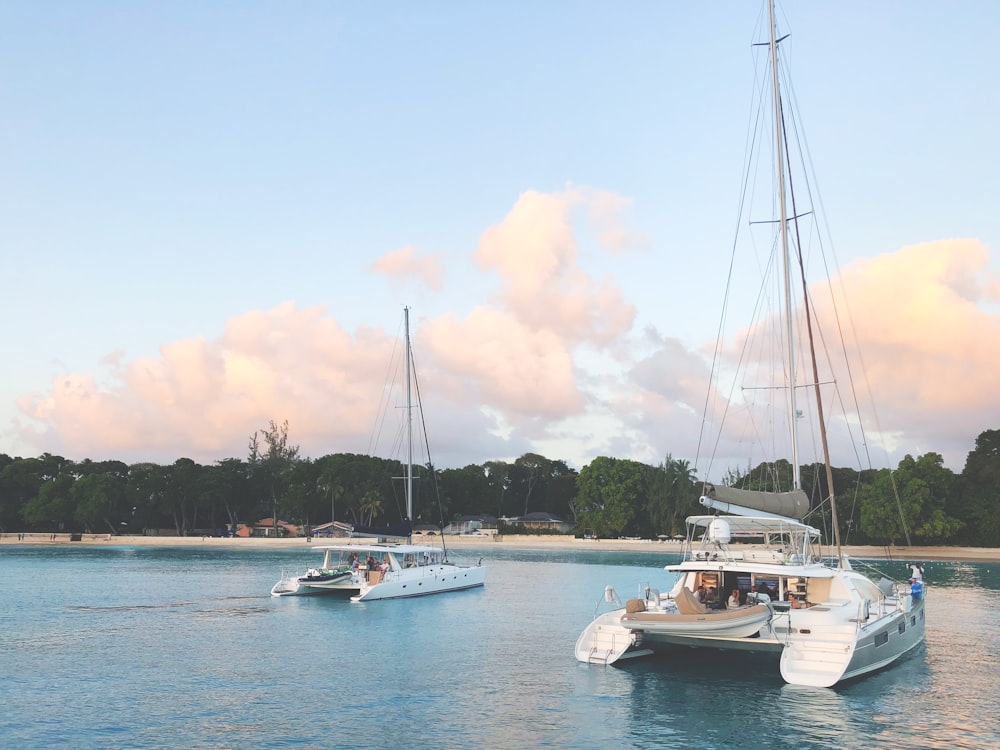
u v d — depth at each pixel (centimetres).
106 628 3052
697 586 2261
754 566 2017
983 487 9325
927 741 1553
